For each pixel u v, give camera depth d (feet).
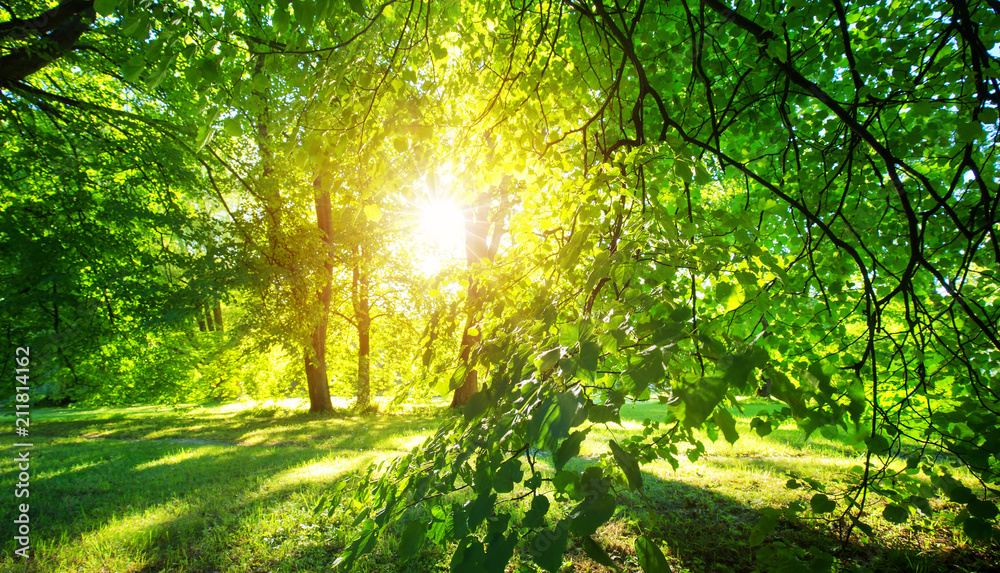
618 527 14.43
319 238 41.75
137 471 22.47
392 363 59.41
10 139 29.25
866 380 10.55
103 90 33.50
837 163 12.94
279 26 6.16
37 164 27.63
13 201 28.99
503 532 5.05
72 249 26.40
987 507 6.65
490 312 9.70
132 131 30.12
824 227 8.38
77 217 27.84
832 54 12.16
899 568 12.07
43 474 22.04
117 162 30.25
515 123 11.57
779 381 4.82
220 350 45.34
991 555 12.36
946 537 13.38
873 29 12.39
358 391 54.54
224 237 34.06
